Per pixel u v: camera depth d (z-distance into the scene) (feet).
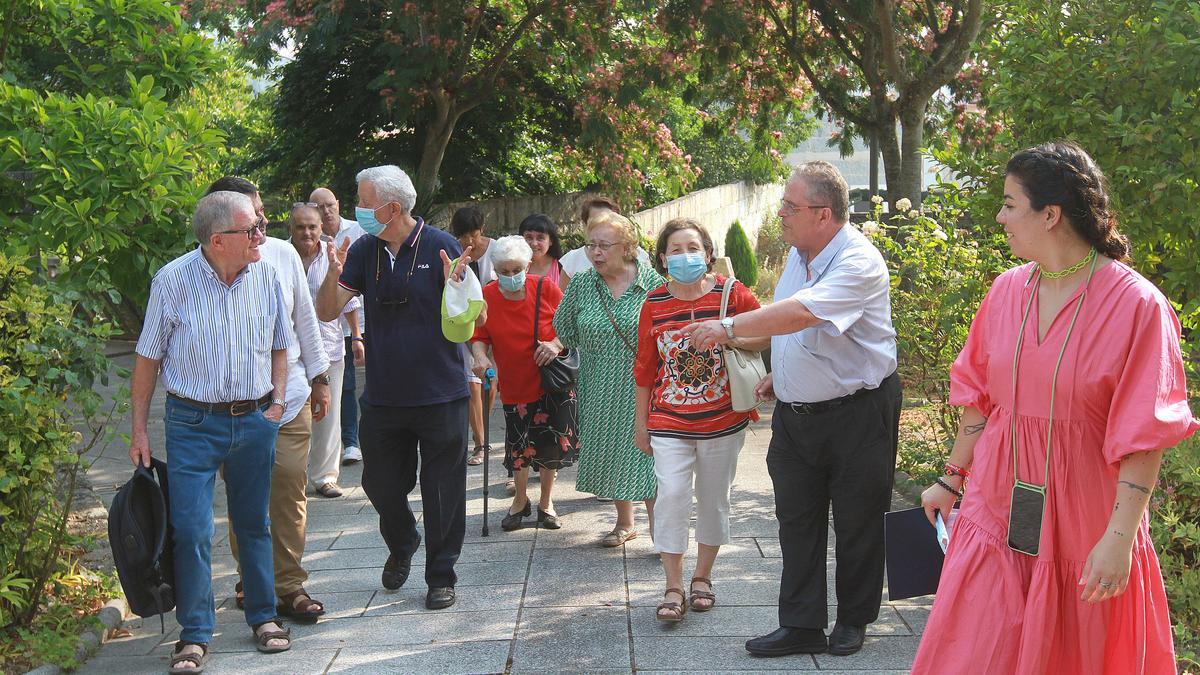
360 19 45.83
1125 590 9.34
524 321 20.13
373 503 17.28
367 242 16.61
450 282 15.87
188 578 14.51
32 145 17.25
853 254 13.28
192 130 19.13
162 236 18.54
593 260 18.81
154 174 17.53
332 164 54.85
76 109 17.99
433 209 50.01
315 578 18.56
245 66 53.98
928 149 21.48
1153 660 9.48
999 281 10.16
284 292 15.21
